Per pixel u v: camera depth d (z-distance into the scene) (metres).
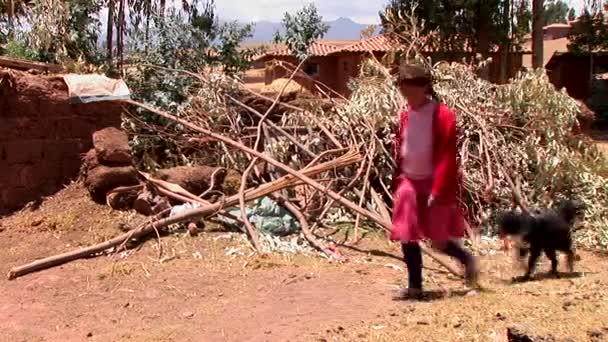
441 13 29.03
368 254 7.76
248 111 10.80
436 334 4.73
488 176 8.80
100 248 7.41
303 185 8.86
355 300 6.04
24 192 8.64
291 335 5.16
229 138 9.92
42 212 8.42
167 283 6.59
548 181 9.12
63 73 10.41
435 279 6.76
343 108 10.04
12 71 8.84
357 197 9.07
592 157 10.24
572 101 10.02
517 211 8.50
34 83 8.76
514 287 6.15
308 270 7.04
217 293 6.35
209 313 5.83
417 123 5.74
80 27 12.40
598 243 8.31
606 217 8.79
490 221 8.77
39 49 11.85
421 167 5.75
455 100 9.55
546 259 7.47
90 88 9.23
